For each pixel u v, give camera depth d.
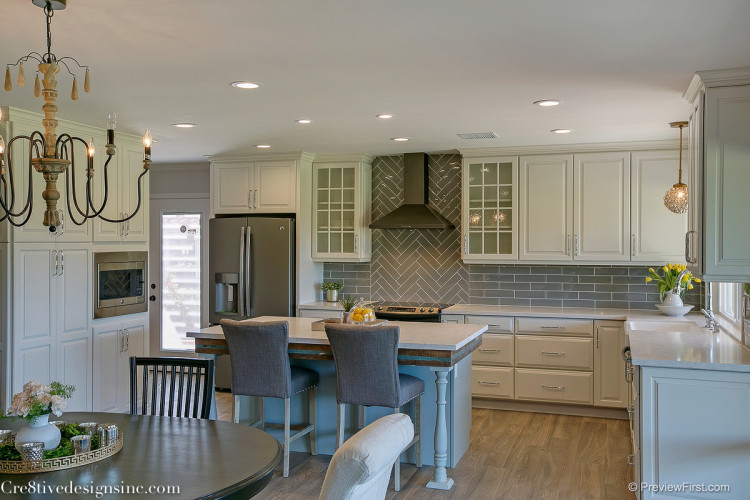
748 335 3.73
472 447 4.83
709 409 3.24
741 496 3.21
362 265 6.96
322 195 6.69
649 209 5.71
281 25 2.77
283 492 3.88
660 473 3.32
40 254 4.59
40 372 4.60
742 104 3.43
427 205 6.61
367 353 3.80
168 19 2.69
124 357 5.43
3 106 4.29
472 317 6.02
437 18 2.68
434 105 4.31
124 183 5.43
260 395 4.11
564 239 5.95
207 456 2.25
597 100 4.15
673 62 3.30
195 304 7.69
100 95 4.01
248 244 6.41
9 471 2.07
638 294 6.12
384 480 1.95
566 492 3.93
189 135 5.46
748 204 3.43
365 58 3.25
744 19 2.68
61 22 2.72
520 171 6.08
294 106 4.34
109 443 2.30
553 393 5.78
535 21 2.71
